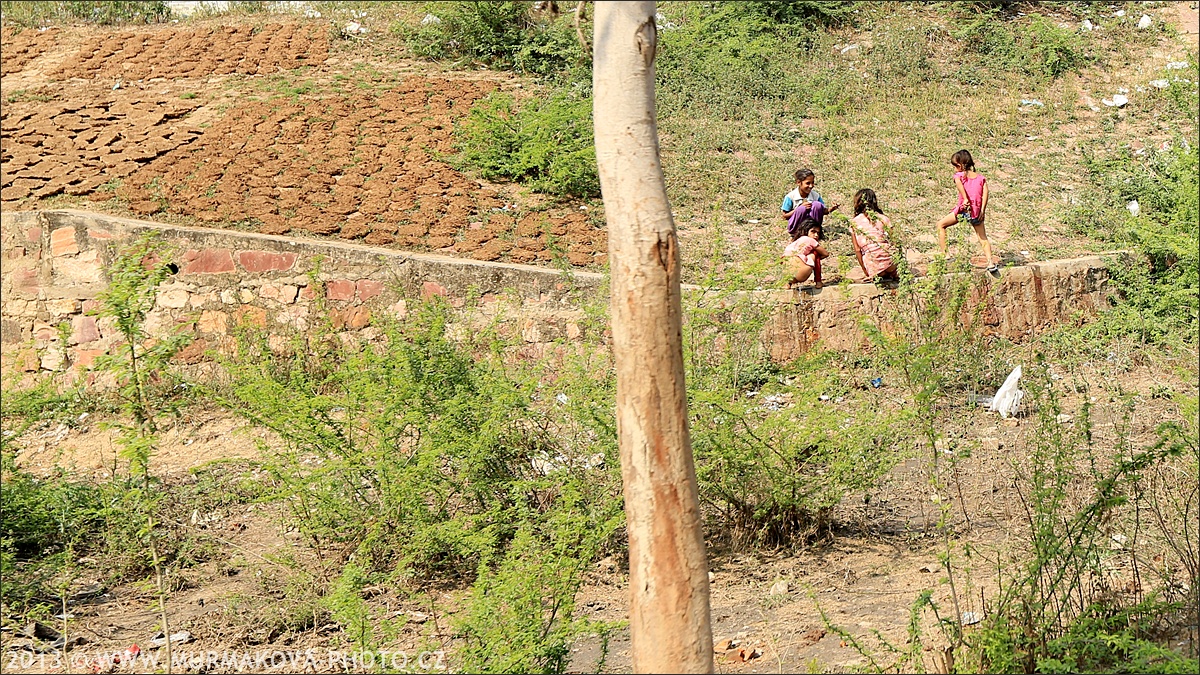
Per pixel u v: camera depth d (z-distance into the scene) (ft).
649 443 13.82
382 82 55.52
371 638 19.13
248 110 52.29
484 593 18.44
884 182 48.80
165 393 29.86
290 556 24.18
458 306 38.86
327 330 33.30
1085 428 20.81
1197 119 27.81
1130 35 63.10
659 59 57.21
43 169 47.83
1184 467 23.34
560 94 49.93
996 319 37.76
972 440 28.78
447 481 23.94
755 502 24.35
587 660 19.24
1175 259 36.40
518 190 47.11
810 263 37.19
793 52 59.57
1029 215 46.52
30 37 62.18
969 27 61.26
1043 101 57.06
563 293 38.06
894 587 21.17
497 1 58.34
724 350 28.63
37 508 25.62
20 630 21.43
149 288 19.70
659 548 13.80
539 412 25.71
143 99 54.13
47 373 42.01
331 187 46.34
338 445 24.71
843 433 23.91
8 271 42.37
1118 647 16.76
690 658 13.76
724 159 50.29
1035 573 17.24
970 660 16.56
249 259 40.32
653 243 13.85
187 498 29.09
